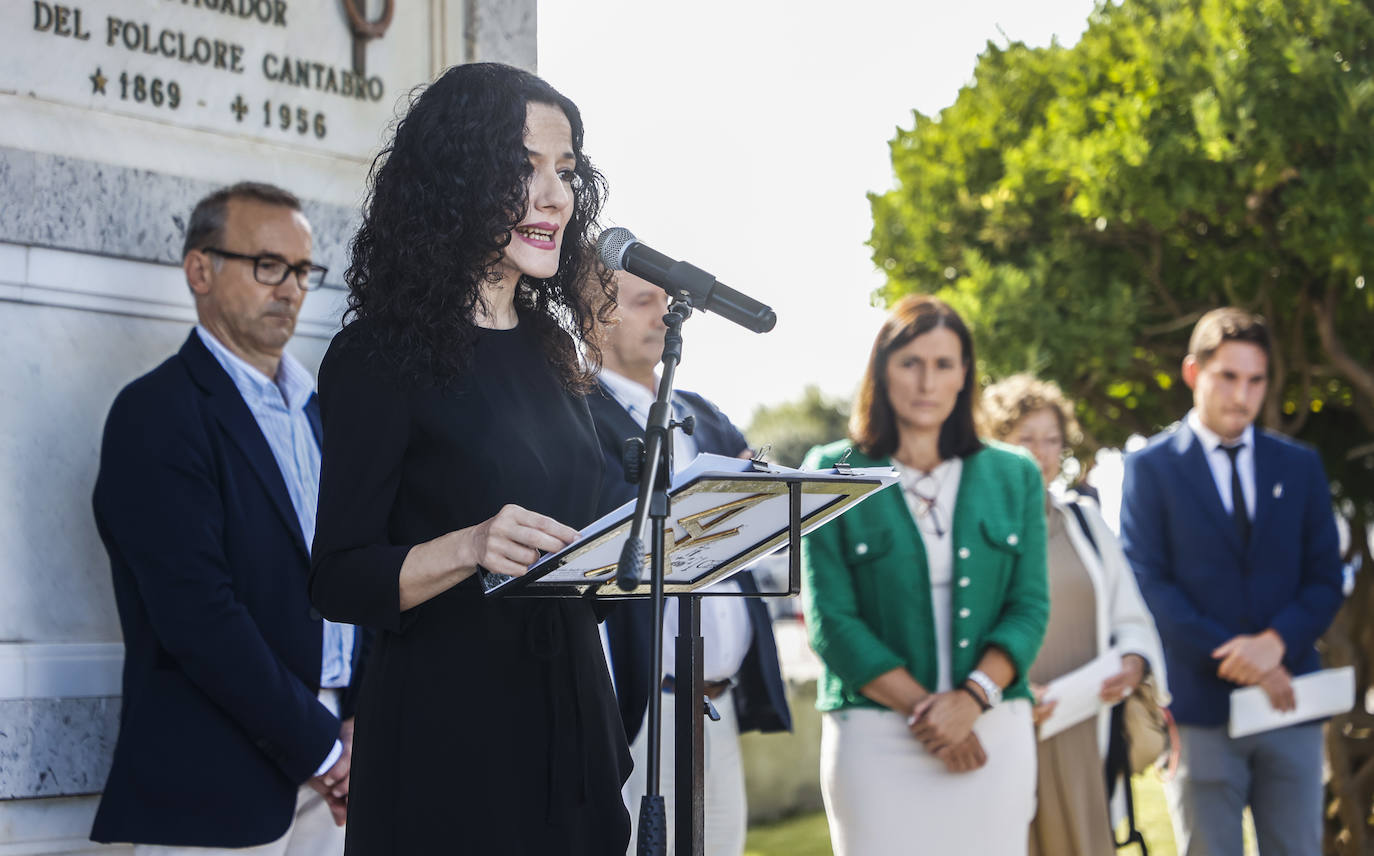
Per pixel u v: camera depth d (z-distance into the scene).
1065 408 5.16
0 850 3.83
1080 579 4.57
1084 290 8.81
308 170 4.57
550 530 2.15
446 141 2.40
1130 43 8.81
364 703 2.39
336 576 2.27
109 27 4.20
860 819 3.92
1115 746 4.62
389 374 2.33
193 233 3.87
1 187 3.98
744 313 2.43
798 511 2.26
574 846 2.34
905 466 4.13
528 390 2.47
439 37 4.84
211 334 3.85
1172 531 5.16
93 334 4.14
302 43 4.58
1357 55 8.07
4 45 4.03
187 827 3.40
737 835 4.16
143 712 3.49
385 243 2.41
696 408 4.35
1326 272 8.66
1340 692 4.96
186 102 4.33
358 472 2.31
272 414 3.87
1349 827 7.66
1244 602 5.07
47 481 4.04
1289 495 5.16
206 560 3.47
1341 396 9.41
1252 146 8.04
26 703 3.90
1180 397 9.49
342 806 3.54
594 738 2.39
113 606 4.13
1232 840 5.01
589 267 2.68
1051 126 9.04
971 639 3.96
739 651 4.14
